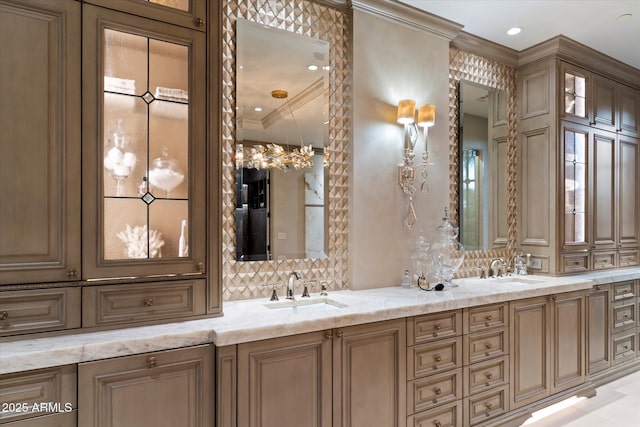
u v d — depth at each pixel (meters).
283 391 1.83
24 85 1.52
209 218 1.91
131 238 1.74
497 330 2.62
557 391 2.96
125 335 1.60
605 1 2.75
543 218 3.47
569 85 3.51
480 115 3.50
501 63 3.63
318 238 2.62
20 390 1.39
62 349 1.44
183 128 1.86
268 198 2.46
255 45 2.43
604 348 3.42
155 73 1.81
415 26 2.96
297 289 2.53
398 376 2.18
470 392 2.47
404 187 2.88
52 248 1.57
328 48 2.67
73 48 1.61
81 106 1.62
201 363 1.69
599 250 3.73
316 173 2.62
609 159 3.84
